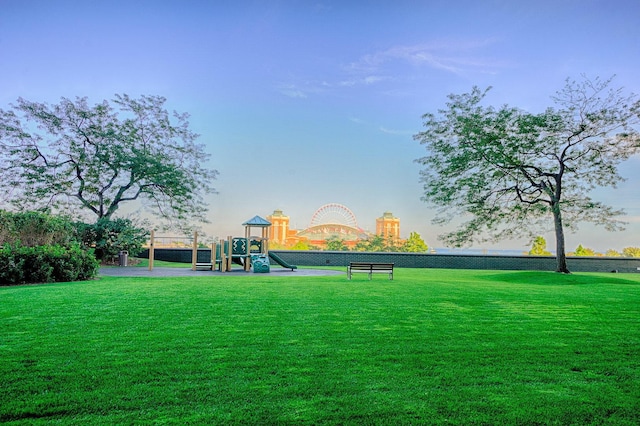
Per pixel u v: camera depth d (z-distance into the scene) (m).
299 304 8.66
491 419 3.30
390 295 10.38
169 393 3.73
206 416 3.29
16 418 3.23
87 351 4.96
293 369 4.42
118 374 4.20
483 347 5.41
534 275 21.06
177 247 30.72
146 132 28.92
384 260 31.58
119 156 26.30
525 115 22.55
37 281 13.29
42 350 4.98
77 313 7.30
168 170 27.42
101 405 3.47
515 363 4.75
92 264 15.05
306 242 68.25
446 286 13.13
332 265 31.44
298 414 3.34
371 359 4.80
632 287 15.17
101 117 27.12
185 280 14.59
